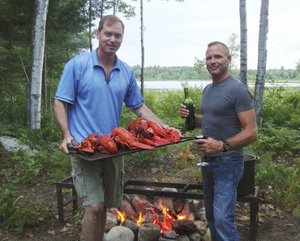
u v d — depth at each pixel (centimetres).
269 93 1362
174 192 471
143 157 762
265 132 948
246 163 430
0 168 776
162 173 695
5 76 1417
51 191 650
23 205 538
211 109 355
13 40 1316
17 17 1252
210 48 353
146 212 482
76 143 338
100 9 1712
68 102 350
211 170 357
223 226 347
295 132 917
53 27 1380
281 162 777
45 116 1203
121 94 365
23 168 756
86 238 352
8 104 1335
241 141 338
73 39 1678
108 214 467
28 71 1397
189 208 487
